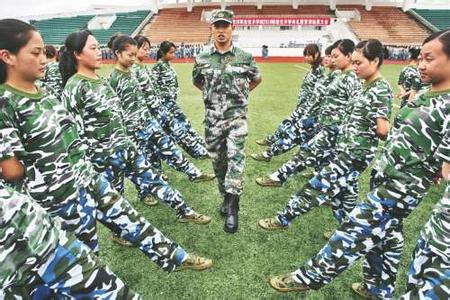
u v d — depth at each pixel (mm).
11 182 1512
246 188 4004
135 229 2109
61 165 1673
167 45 4691
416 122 1544
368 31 25250
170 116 4641
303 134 4324
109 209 2031
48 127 1577
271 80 12891
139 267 2594
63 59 2348
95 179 2006
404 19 26672
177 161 3865
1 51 1419
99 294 1435
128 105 3322
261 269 2562
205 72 2984
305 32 25750
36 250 1221
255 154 5008
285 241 2928
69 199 1743
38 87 1654
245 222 3244
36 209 1256
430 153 1545
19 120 1491
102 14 30203
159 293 2316
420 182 1629
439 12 26844
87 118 2348
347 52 3020
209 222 3203
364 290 2262
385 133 2316
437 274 1393
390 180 1705
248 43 26188
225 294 2309
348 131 2568
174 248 2264
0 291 1256
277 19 25359
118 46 3139
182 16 29047
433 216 1485
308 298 2277
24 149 1531
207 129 3152
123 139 2600
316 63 4504
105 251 2805
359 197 3803
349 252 1895
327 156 3359
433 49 1417
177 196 3031
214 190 3953
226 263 2633
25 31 1444
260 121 7086
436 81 1482
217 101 3020
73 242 1393
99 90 2363
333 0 27516
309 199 2814
